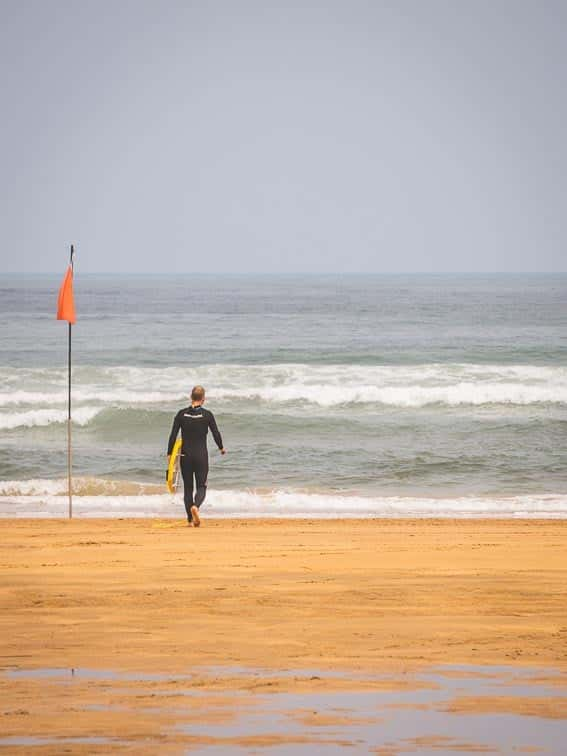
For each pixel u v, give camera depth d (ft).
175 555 95.30
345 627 64.64
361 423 235.20
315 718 44.24
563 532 116.67
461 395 264.31
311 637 61.82
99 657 56.65
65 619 67.21
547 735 41.86
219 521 128.06
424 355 423.23
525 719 44.24
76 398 261.44
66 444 217.77
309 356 422.82
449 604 72.13
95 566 88.58
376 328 615.16
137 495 157.79
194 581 81.15
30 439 223.30
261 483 175.01
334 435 226.38
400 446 211.61
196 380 305.53
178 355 435.53
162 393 274.57
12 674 52.70
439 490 169.37
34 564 89.56
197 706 46.19
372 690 49.24
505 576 83.61
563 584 79.97
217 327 620.49
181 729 42.60
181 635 62.44
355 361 412.77
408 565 89.40
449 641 60.75
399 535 112.78
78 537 109.60
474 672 53.06
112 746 40.27
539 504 151.84
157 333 567.18
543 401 263.29
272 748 40.06
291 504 150.20
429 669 53.72
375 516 139.64
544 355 418.92
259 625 65.26
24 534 112.16
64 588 78.13
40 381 301.43
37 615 68.49
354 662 55.36
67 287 125.18
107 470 187.21
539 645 59.72
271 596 74.90
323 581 81.15
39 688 49.65
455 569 87.20
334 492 166.20
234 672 53.01
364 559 92.99
